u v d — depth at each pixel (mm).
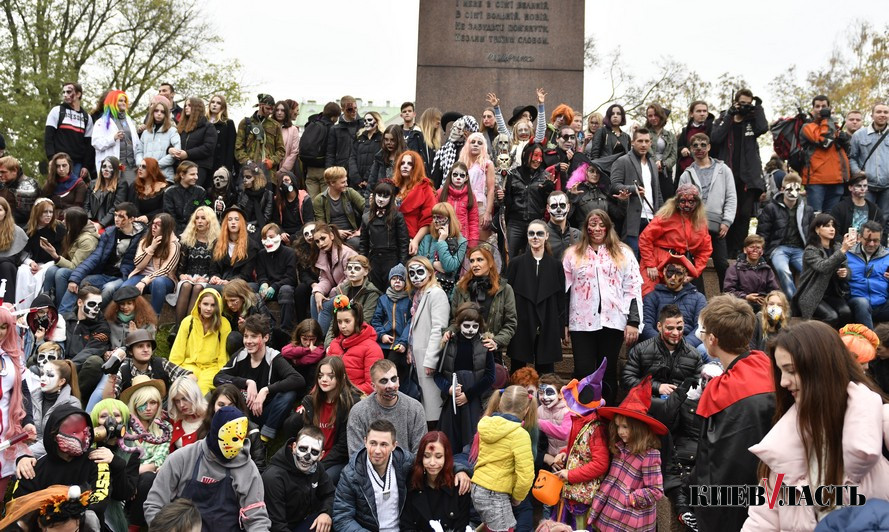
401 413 7156
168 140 11648
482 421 6531
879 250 10062
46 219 10180
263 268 9727
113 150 11695
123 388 7660
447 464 6473
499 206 10352
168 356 9086
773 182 13266
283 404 7801
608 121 12133
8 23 23500
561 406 7328
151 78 24938
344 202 10664
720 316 4914
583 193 10180
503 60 13617
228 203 10938
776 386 3965
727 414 4742
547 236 8523
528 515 6738
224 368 8047
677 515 6742
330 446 7371
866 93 26766
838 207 11148
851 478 3559
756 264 9680
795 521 3781
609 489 6234
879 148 11727
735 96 11477
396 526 6473
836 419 3584
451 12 13633
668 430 6332
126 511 6797
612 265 8461
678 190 9281
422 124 11859
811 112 11898
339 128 12266
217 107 12055
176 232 10648
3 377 6383
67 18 23891
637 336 8453
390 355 8273
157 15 24359
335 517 6453
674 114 25734
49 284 9828
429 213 9641
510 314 8289
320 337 8336
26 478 5773
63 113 12023
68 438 5711
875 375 6832
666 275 8969
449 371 7672
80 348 8727
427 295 8117
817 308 9750
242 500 6012
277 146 12414
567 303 8758
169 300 9555
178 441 7215
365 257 8945
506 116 13562
